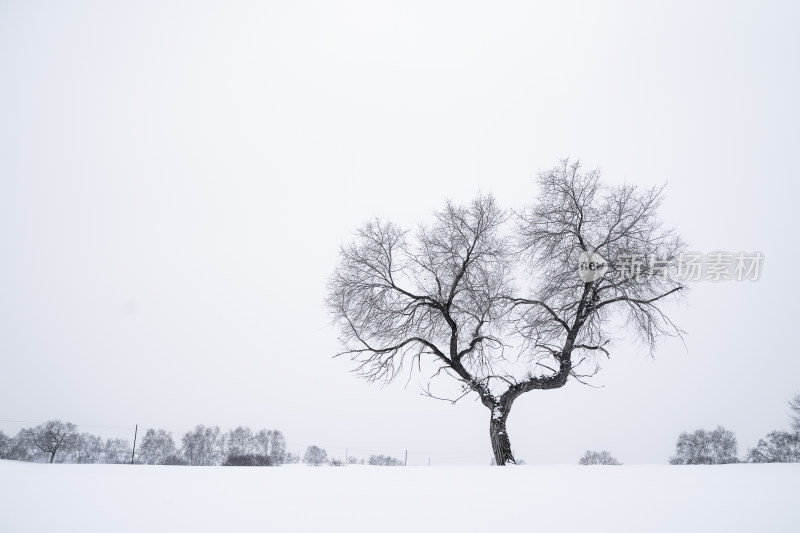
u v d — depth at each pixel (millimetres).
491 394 18922
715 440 53500
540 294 19516
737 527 3377
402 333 19922
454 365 19156
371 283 20234
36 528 3051
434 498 4430
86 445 55094
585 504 4141
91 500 4000
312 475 6242
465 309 19625
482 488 5117
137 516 3459
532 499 4398
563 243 19453
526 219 19859
